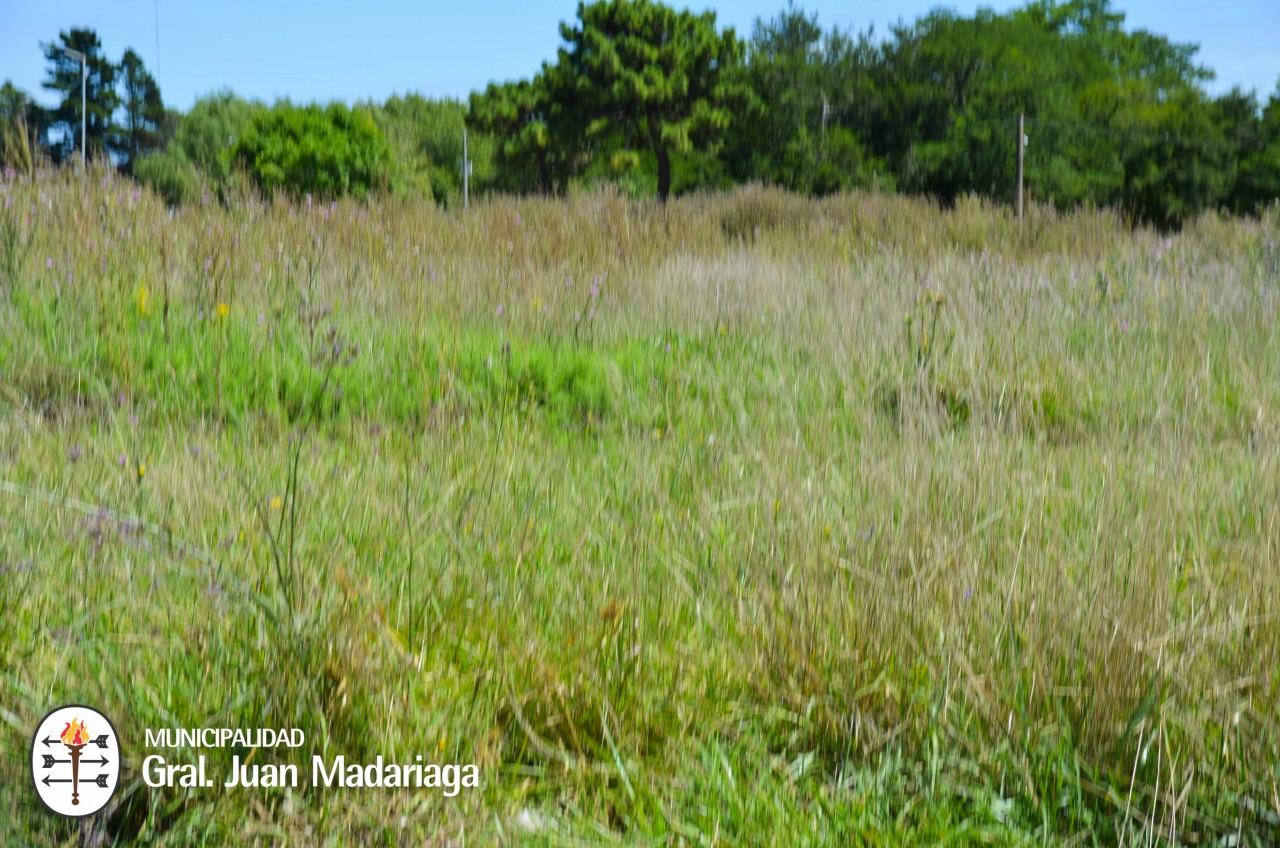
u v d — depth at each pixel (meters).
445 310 7.34
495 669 2.90
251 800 2.42
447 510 3.88
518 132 44.22
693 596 3.41
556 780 2.69
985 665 2.91
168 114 72.25
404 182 44.25
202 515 3.57
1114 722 2.72
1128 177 34.59
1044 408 6.04
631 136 42.25
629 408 5.91
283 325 6.23
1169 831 2.48
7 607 2.88
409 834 2.41
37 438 4.46
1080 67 49.38
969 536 3.52
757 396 6.21
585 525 3.95
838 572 3.31
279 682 2.66
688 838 2.45
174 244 7.24
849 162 34.72
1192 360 6.78
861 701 2.89
